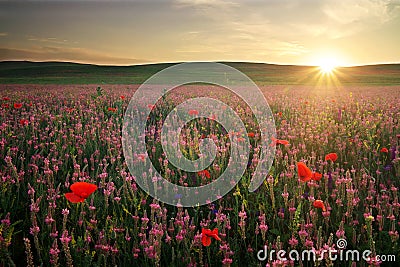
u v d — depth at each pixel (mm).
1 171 4973
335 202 4090
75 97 15961
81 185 3041
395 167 5117
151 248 2984
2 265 2965
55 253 2945
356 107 12539
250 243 3623
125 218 3842
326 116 9688
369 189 4371
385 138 7352
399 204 3682
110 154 5848
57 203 4238
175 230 3572
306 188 4684
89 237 3229
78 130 7250
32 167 5066
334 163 5984
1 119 8914
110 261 3318
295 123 8367
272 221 3977
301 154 6227
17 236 3736
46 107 12008
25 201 4453
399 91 23484
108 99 14328
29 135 7375
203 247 3449
